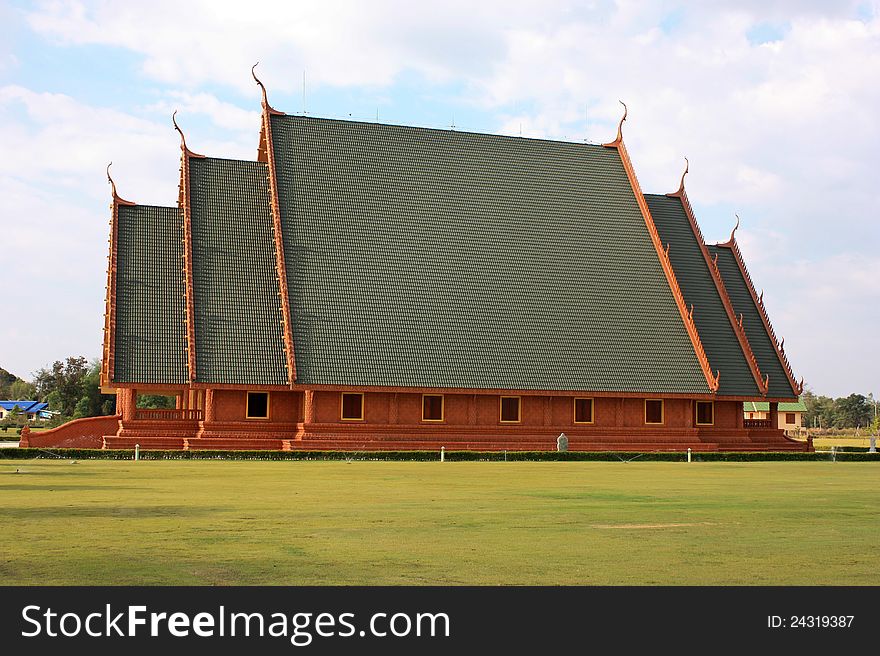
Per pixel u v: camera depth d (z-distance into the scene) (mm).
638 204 67438
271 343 55844
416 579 13219
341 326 56438
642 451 59812
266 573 13477
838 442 103375
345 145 63312
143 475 32781
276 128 62719
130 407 54031
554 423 59531
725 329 66125
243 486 28234
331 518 19688
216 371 54094
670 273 64500
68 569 13586
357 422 56188
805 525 19328
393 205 61781
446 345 57594
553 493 27031
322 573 13516
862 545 16453
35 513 19859
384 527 18312
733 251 71688
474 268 61000
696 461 54031
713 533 17875
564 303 61594
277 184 60406
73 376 114188
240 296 56844
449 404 57938
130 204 59375
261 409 55719
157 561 14242
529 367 58375
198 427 55031
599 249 64688
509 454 51875
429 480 32594
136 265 57281
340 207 60688
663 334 62469
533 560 14656
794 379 66562
